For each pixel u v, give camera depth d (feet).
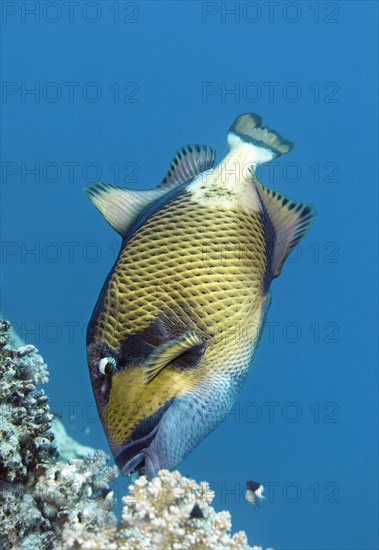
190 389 5.94
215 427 6.04
